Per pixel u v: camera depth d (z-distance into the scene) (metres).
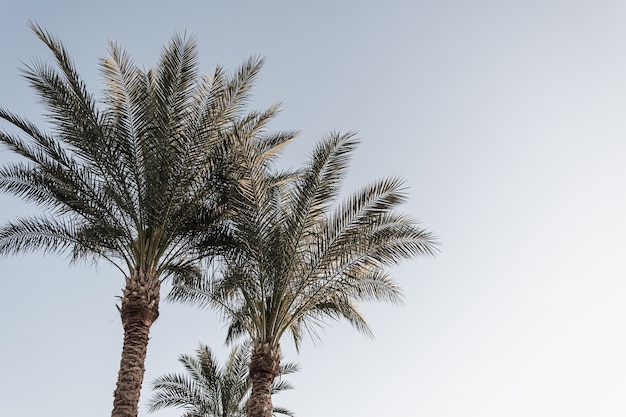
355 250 13.00
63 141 11.87
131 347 11.80
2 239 12.87
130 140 12.04
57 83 11.89
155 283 12.48
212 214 12.83
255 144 13.98
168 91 12.13
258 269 13.23
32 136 12.09
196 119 12.33
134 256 12.55
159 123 11.98
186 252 13.10
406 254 13.26
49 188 12.45
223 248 12.98
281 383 22.33
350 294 14.26
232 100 12.90
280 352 13.45
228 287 13.36
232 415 21.92
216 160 12.52
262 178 12.62
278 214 13.01
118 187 12.17
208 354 23.17
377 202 12.95
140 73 13.02
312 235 13.12
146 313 12.14
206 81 12.80
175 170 12.10
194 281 14.68
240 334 17.67
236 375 22.84
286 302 13.53
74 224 12.84
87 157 11.91
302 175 13.41
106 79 12.63
